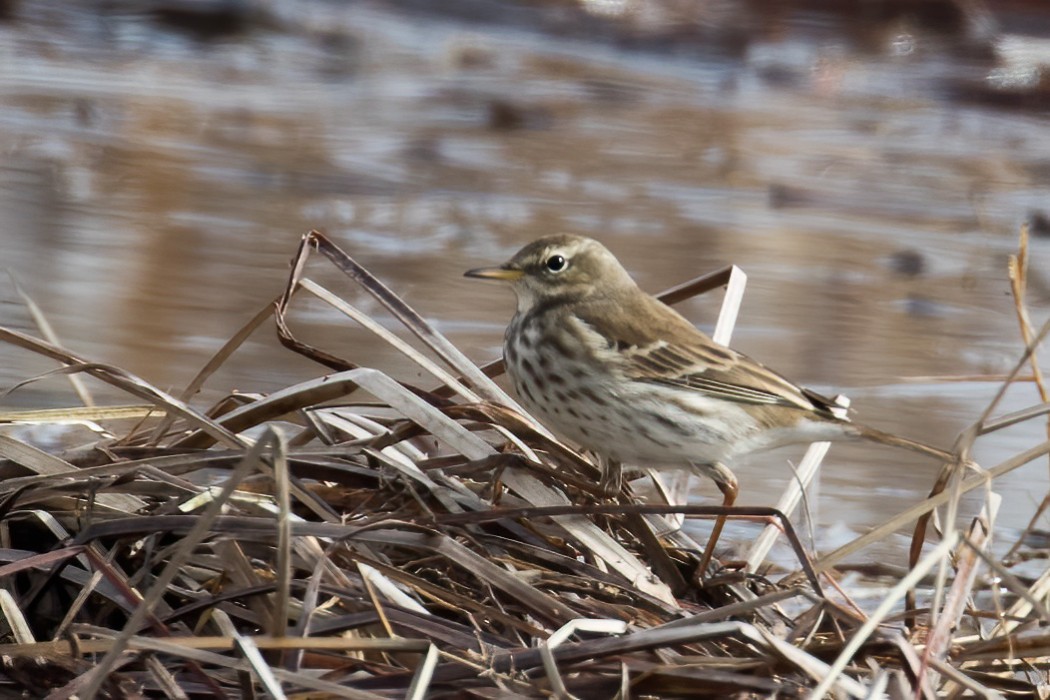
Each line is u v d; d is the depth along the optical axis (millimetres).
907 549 11055
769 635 7535
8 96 23734
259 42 29797
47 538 8508
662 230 19391
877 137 26141
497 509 8281
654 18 31297
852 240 19750
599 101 27375
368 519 8391
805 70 29750
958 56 29781
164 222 18062
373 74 28172
